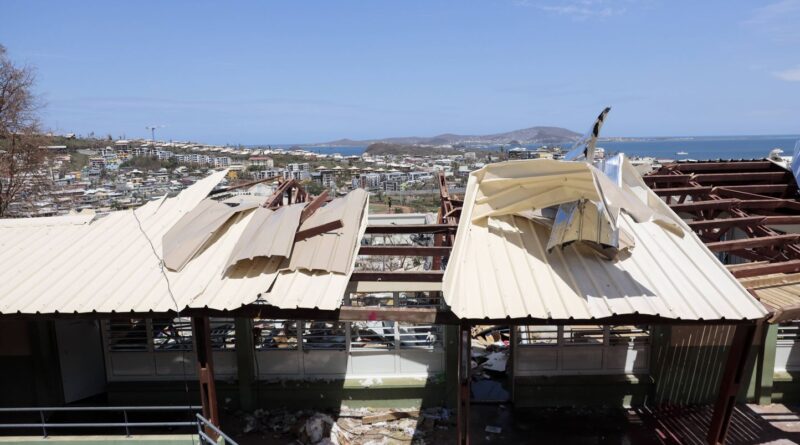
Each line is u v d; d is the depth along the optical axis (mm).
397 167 118750
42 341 8945
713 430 6691
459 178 86312
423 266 14281
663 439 8305
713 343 9070
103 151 102375
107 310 6344
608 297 6062
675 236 7730
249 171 92312
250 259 7062
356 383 9203
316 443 8297
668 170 13477
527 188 7566
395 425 8805
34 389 9117
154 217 9125
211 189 9930
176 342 9367
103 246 8102
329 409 9328
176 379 9414
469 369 6289
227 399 9367
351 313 6281
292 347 9375
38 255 7848
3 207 22625
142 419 9117
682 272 6734
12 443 6902
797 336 9312
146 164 96250
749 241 8047
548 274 6539
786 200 10320
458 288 6125
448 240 9078
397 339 9227
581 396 9359
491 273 6492
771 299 6523
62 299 6605
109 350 9359
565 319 5695
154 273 7191
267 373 9406
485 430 8656
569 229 6727
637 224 8031
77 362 9320
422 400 9258
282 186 11211
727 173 12992
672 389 9266
